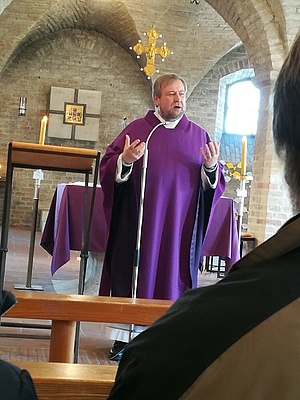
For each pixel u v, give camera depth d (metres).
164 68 12.15
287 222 0.65
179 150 3.24
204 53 11.96
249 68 12.49
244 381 0.56
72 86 12.52
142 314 1.70
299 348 0.55
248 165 12.64
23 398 0.79
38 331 3.97
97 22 12.05
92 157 3.06
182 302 0.68
